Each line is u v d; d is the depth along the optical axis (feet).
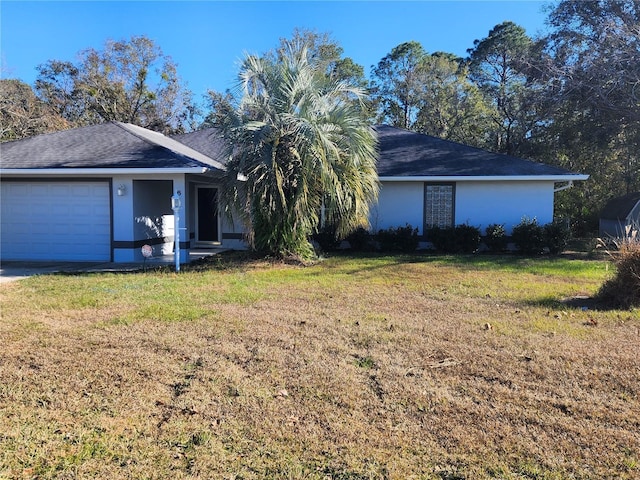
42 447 9.62
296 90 34.83
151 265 36.88
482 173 46.01
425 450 9.65
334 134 35.12
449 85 108.27
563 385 12.84
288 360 14.65
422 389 12.54
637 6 60.13
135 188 39.01
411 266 35.86
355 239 46.91
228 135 34.88
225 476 8.75
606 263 36.06
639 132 63.93
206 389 12.45
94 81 103.81
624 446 9.77
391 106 127.03
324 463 9.21
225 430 10.39
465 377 13.39
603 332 17.71
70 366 13.99
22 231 40.09
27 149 40.78
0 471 8.82
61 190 39.34
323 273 32.30
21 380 12.95
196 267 35.42
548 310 21.29
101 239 39.24
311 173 34.09
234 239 50.39
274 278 30.12
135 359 14.64
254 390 12.41
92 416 10.96
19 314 20.26
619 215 61.46
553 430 10.44
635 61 56.90
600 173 78.38
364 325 18.67
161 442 9.89
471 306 22.15
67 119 104.27
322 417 11.00
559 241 43.93
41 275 31.48
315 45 104.73
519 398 12.03
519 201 47.14
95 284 27.76
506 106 98.07
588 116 67.77
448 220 48.44
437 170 47.26
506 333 17.57
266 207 34.76
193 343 16.21
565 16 64.90
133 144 40.16
